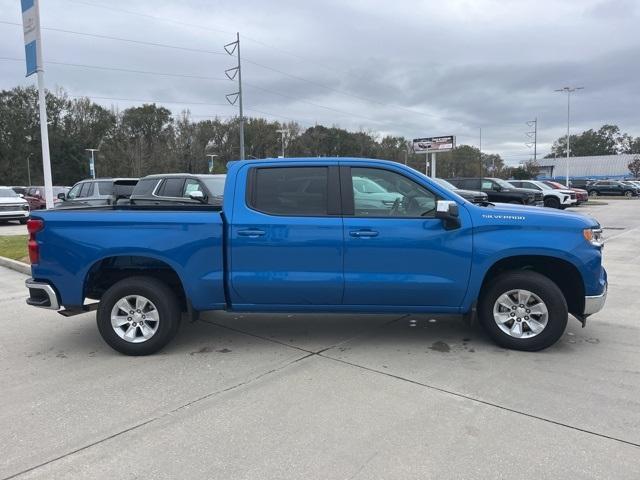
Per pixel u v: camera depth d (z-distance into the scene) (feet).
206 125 299.17
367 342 17.62
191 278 16.28
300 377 14.61
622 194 168.04
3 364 16.16
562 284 17.13
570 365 15.17
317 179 16.33
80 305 16.74
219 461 10.33
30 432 11.67
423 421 11.84
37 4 45.85
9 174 270.46
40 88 46.65
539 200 77.61
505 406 12.54
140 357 16.60
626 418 11.85
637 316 20.47
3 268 35.14
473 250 15.79
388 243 15.81
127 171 252.42
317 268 16.05
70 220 16.46
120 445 11.03
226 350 17.04
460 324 19.57
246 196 16.35
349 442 10.97
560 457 10.26
